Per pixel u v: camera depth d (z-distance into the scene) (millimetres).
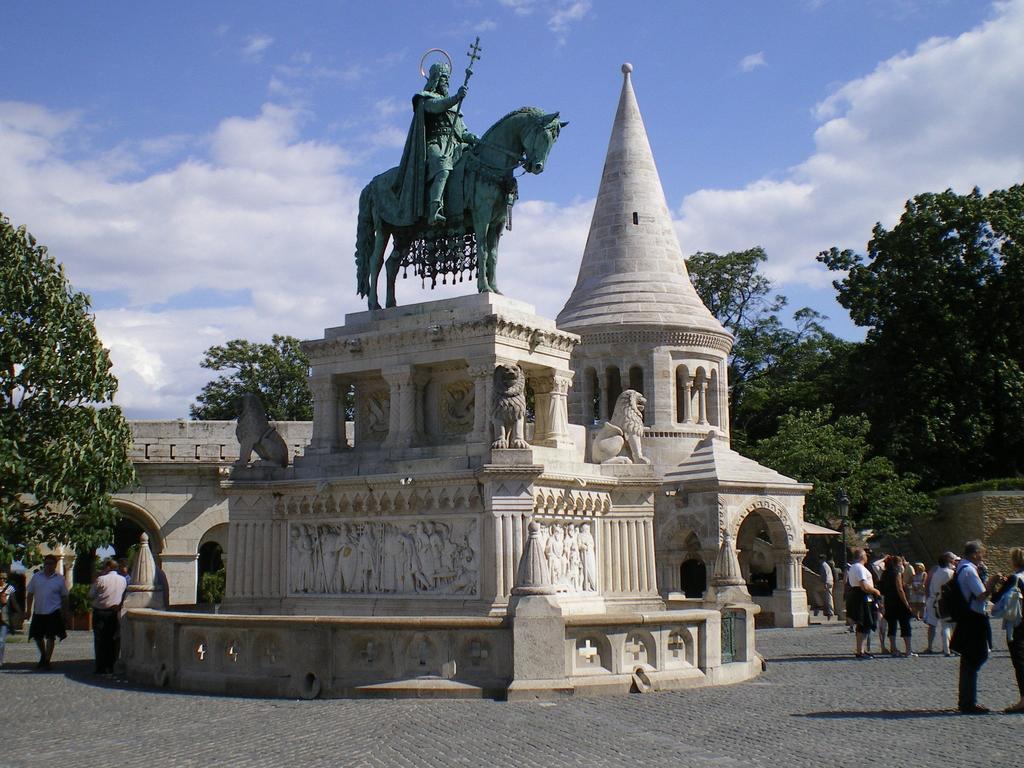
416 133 26469
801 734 14969
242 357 77000
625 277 52688
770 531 44750
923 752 13664
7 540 33188
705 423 51469
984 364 62969
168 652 21250
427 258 26859
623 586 25875
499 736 14734
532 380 26578
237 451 49906
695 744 14164
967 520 59312
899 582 28359
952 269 63969
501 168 25188
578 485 24328
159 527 48656
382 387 26453
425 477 23234
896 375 65625
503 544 22094
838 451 55594
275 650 19844
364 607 23969
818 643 33094
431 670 18672
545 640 18328
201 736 15227
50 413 34188
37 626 25625
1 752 14258
